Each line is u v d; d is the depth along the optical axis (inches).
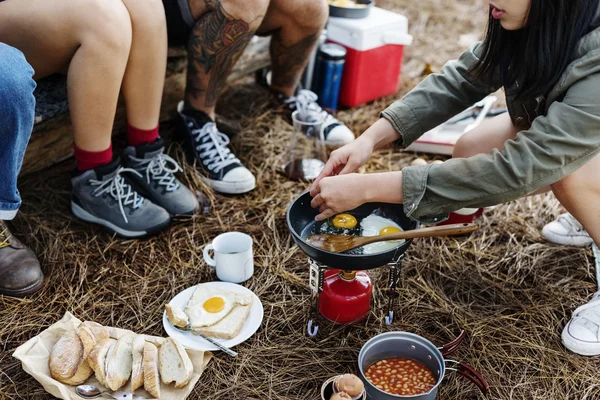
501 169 56.9
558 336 67.6
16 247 72.1
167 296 71.3
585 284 75.1
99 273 74.2
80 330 59.4
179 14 84.5
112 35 67.6
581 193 63.9
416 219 59.8
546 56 57.1
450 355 64.6
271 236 81.7
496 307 71.7
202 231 81.9
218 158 89.5
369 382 54.1
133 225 79.1
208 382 60.9
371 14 113.6
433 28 145.2
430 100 70.9
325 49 107.9
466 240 82.4
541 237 83.5
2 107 58.1
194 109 91.8
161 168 83.8
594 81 56.4
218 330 64.1
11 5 68.2
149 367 56.8
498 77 69.9
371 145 68.7
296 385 61.2
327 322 68.2
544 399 60.4
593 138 56.5
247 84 117.6
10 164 61.4
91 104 71.4
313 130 92.6
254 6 80.1
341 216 66.6
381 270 75.6
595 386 61.8
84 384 57.4
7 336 65.2
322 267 61.7
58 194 86.2
